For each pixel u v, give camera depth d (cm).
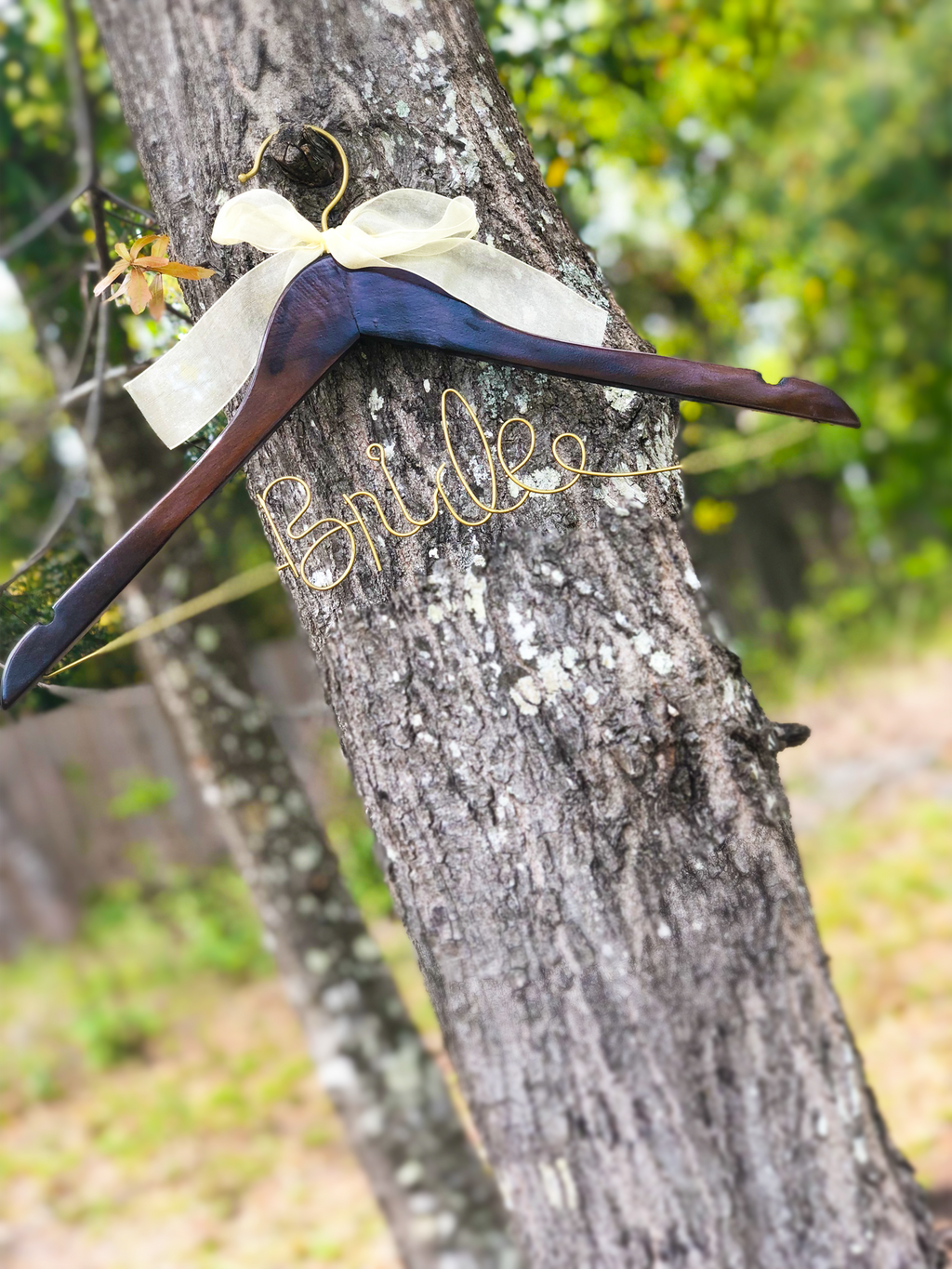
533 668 132
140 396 127
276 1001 536
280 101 131
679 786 135
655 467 135
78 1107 471
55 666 133
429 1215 268
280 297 124
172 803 639
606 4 278
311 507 134
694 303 338
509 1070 144
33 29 286
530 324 127
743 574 701
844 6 786
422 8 136
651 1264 142
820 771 627
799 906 143
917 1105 312
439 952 142
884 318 945
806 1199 141
